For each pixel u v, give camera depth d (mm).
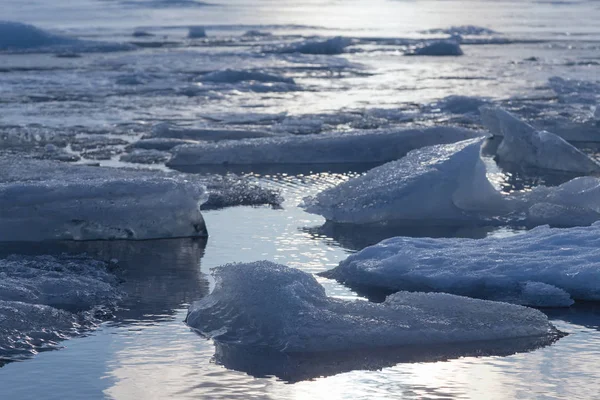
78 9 90625
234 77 34062
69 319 8750
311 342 8078
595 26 79062
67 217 11977
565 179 17047
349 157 18422
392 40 57281
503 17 94188
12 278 9766
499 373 7633
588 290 9477
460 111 25953
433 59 45656
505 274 9648
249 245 11938
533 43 57594
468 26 69750
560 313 9180
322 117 24109
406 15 98438
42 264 10523
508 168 18125
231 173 17125
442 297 8828
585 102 28172
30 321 8508
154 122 23547
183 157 17938
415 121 23969
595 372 7668
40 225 11977
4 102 27391
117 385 7371
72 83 32844
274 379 7496
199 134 21062
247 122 23875
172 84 32781
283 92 31266
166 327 8680
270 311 8469
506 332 8398
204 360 7879
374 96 30031
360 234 12594
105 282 10062
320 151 18328
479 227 12977
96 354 8000
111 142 20172
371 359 7879
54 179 14445
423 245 10719
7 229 11930
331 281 10211
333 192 13797
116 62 41562
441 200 13375
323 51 49438
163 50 49438
